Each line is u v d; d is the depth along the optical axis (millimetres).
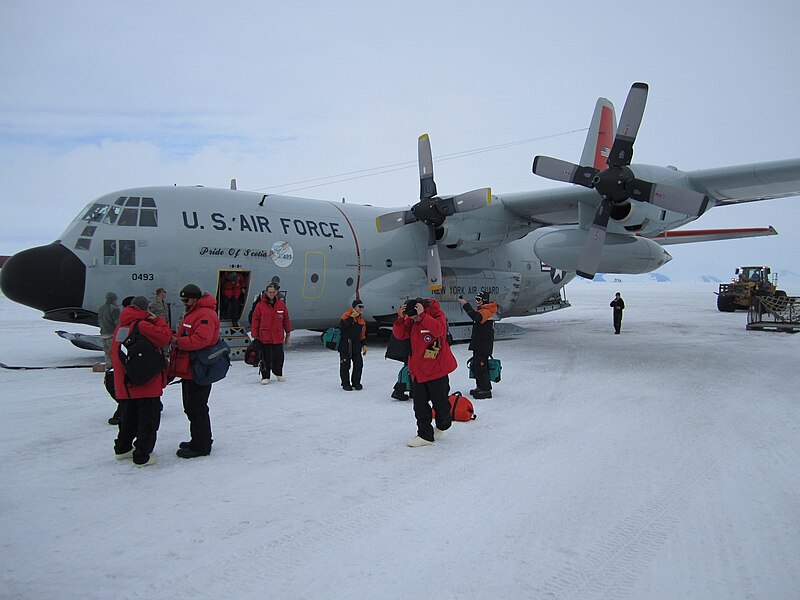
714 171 11430
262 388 9094
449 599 3240
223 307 12406
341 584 3396
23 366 11164
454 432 6586
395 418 7211
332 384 9453
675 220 12086
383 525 4184
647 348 14523
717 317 27266
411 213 13305
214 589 3330
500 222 14617
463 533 4059
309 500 4629
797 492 4801
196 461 5551
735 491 4824
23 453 5750
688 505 4535
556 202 13758
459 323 15078
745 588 3328
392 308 14297
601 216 11375
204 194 12211
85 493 4730
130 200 11312
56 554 3713
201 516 4309
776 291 32188
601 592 3303
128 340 5207
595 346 14945
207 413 5695
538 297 18609
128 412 5453
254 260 12242
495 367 8586
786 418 7289
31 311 30891
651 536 4004
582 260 11500
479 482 5035
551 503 4578
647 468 5398
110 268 10828
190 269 11500
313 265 13117
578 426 6863
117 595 3248
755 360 12398
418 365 6031
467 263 15867
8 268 10516
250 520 4250
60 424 6844
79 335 11531
